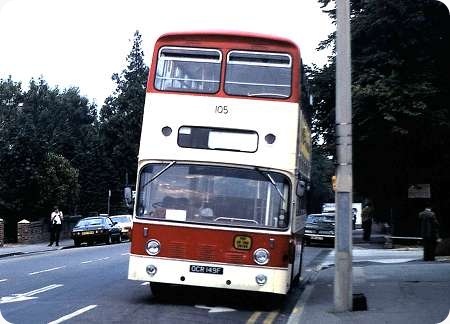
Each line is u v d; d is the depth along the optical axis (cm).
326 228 3319
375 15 2203
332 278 1706
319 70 2584
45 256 2541
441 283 1366
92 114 8825
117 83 7062
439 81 2288
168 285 1263
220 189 1135
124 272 1775
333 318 1013
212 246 1116
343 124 1090
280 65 1174
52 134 5691
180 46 1195
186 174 1148
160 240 1131
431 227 2012
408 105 2264
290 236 1120
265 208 1123
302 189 1177
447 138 2438
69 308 1113
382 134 2394
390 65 2270
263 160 1140
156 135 1166
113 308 1116
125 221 4175
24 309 1103
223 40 1188
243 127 1153
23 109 7762
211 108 1164
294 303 1276
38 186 3722
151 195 1151
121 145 6331
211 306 1184
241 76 1174
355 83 2303
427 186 2681
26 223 3494
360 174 2695
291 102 1159
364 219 3625
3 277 1653
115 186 5938
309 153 1516
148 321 991
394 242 3075
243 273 1107
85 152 5775
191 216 1131
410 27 2153
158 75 1189
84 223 3541
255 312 1143
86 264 2055
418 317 983
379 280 1454
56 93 8369
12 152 3659
